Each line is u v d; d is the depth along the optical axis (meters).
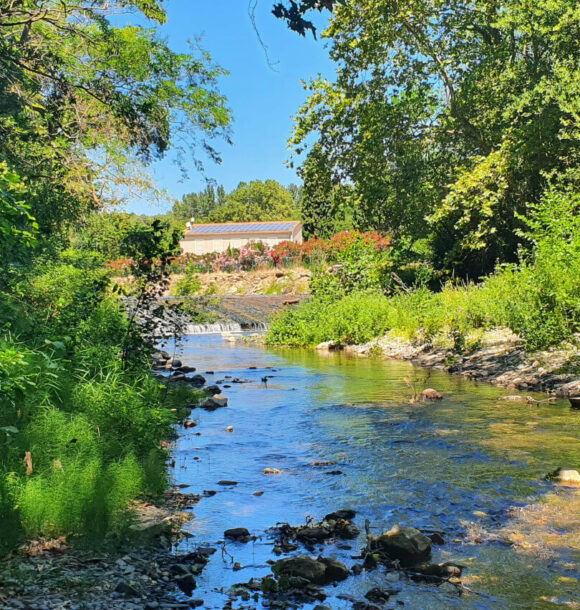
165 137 15.49
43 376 6.50
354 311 19.22
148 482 5.18
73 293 9.98
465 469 5.73
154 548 4.04
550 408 8.27
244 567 3.76
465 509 4.70
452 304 15.90
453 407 8.60
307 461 6.19
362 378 11.83
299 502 4.96
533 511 4.61
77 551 3.91
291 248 39.19
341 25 21.08
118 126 15.30
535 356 11.27
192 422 7.88
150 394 7.92
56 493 4.22
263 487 5.36
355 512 4.70
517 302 13.35
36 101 13.20
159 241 8.84
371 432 7.36
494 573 3.61
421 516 4.58
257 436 7.30
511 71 18.48
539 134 17.00
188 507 4.86
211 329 23.89
